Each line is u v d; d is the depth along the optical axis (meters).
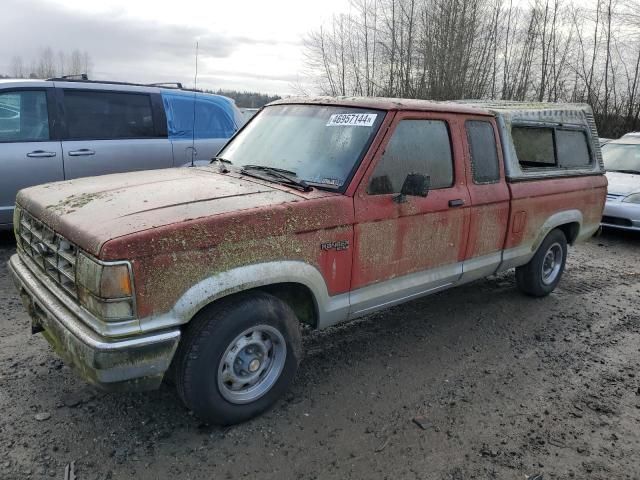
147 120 6.96
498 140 4.55
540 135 5.27
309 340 4.37
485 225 4.39
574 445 3.16
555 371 4.08
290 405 3.40
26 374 3.55
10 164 5.98
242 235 2.86
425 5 23.75
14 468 2.67
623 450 3.15
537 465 2.96
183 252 2.66
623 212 8.52
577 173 5.54
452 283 4.38
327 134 3.76
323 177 3.51
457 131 4.14
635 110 22.73
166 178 3.68
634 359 4.37
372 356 4.14
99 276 2.49
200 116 7.46
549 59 25.08
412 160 3.78
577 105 5.79
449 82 23.70
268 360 3.21
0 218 6.05
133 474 2.70
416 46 24.00
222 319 2.88
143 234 2.56
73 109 6.43
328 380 3.74
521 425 3.33
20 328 4.24
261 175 3.66
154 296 2.60
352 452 2.98
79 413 3.16
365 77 24.55
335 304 3.44
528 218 4.86
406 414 3.37
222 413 3.01
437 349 4.33
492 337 4.63
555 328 4.92
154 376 2.70
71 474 2.66
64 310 2.83
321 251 3.24
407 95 24.09
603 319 5.23
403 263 3.79
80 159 6.41
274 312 3.09
